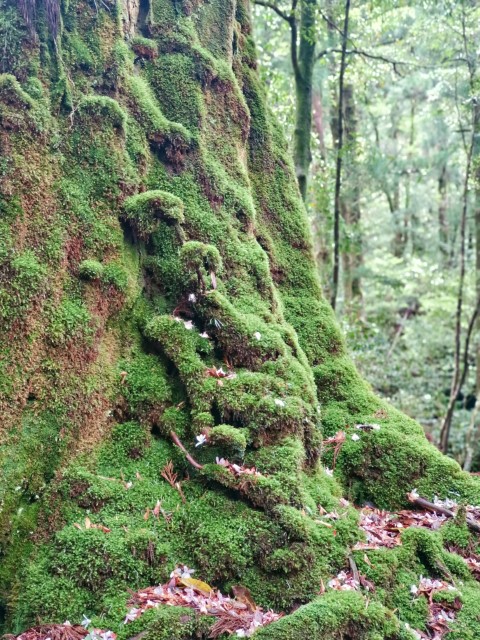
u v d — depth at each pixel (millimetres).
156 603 2121
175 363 2859
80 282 2709
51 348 2535
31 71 2805
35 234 2586
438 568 2604
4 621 2129
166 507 2490
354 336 9141
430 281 13531
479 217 9688
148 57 3496
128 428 2742
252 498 2463
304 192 5859
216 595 2205
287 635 1968
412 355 12492
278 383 2857
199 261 3018
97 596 2152
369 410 3615
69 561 2201
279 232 4047
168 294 3113
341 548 2463
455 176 15938
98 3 3178
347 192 9977
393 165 13172
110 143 2949
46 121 2746
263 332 3053
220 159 3598
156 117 3324
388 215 15289
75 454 2539
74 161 2832
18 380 2400
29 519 2334
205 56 3605
